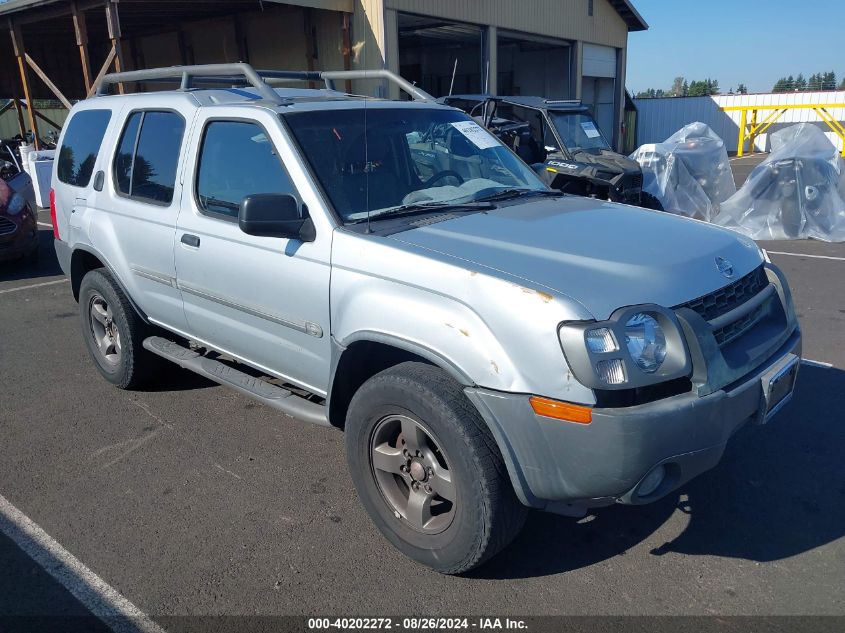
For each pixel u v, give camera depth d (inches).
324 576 123.0
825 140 447.8
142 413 188.9
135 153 181.2
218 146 156.3
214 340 165.2
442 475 117.8
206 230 154.6
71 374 218.1
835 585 118.9
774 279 136.2
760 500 144.5
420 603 116.0
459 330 109.4
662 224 139.9
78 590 119.9
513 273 110.0
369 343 127.0
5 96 916.0
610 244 123.8
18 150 626.5
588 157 445.1
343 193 137.1
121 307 188.9
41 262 383.2
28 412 190.2
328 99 164.9
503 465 110.1
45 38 791.1
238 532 135.7
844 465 157.0
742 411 113.2
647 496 107.0
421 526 122.6
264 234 129.4
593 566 125.1
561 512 111.7
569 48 943.7
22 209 354.9
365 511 142.3
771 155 449.4
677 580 120.9
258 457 164.9
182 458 164.6
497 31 773.9
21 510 144.0
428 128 163.5
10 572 124.7
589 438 100.6
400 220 135.6
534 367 103.1
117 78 204.8
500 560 127.1
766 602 115.0
